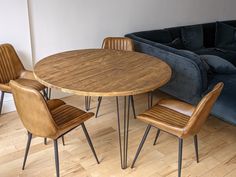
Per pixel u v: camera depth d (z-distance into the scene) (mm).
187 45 4035
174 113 2100
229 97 2498
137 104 3232
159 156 2285
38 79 1909
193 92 2697
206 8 4645
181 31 4047
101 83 1831
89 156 2266
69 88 1740
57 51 3193
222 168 2160
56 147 1843
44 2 2904
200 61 2611
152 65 2229
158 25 4051
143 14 3793
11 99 2969
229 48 4238
